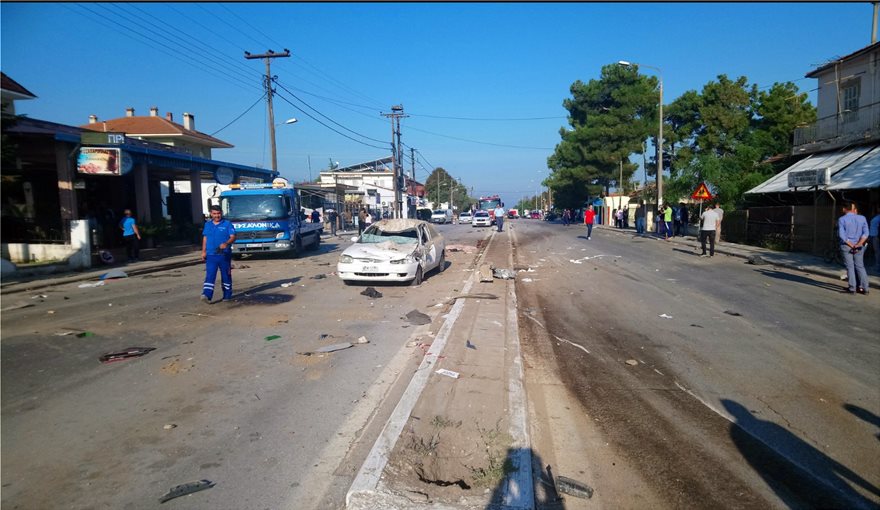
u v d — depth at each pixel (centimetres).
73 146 1595
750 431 449
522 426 435
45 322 827
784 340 745
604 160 5334
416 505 322
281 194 1825
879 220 1413
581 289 1209
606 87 5472
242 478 366
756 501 344
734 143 3850
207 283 988
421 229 1358
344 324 826
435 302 1017
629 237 3194
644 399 523
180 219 2370
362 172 8119
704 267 1612
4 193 1611
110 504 334
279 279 1326
